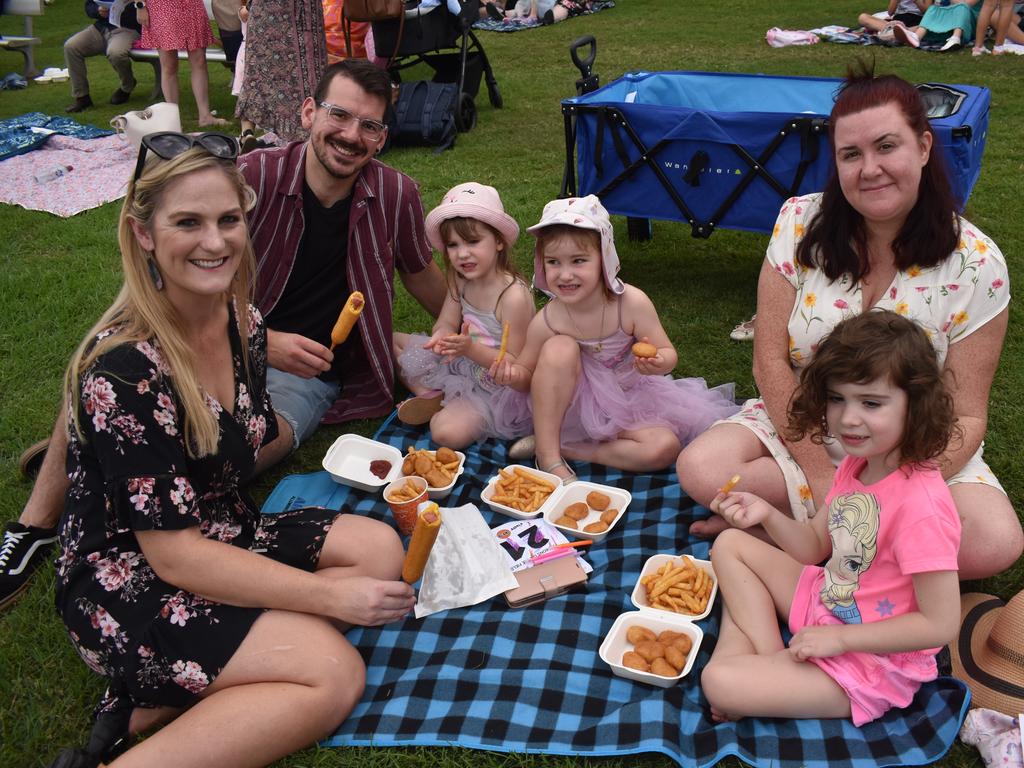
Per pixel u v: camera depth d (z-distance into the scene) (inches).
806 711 85.9
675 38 428.8
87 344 82.7
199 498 90.4
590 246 119.9
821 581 92.3
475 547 109.7
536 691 92.0
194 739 79.1
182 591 86.4
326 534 98.3
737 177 163.0
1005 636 87.4
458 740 87.0
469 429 134.3
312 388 138.3
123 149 280.7
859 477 88.0
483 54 307.7
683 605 100.1
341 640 89.4
